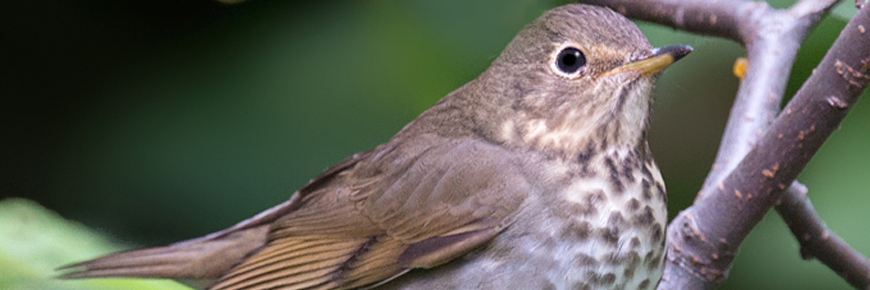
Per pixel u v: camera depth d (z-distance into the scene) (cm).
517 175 238
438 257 238
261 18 246
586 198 237
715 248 238
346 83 245
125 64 249
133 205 248
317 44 245
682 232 238
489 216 237
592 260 236
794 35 241
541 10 241
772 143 235
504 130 238
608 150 237
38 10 251
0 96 251
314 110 246
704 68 245
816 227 238
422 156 239
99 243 229
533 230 237
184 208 247
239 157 247
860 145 242
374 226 239
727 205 237
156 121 248
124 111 249
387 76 243
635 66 237
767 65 241
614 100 237
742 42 242
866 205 242
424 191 239
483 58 242
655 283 237
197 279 240
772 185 236
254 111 247
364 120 245
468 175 238
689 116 246
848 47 233
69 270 231
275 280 239
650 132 247
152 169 248
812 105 234
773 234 244
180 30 248
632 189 237
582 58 237
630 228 236
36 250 229
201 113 247
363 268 239
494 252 237
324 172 242
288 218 240
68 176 250
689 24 242
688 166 247
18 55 251
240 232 240
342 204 240
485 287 237
